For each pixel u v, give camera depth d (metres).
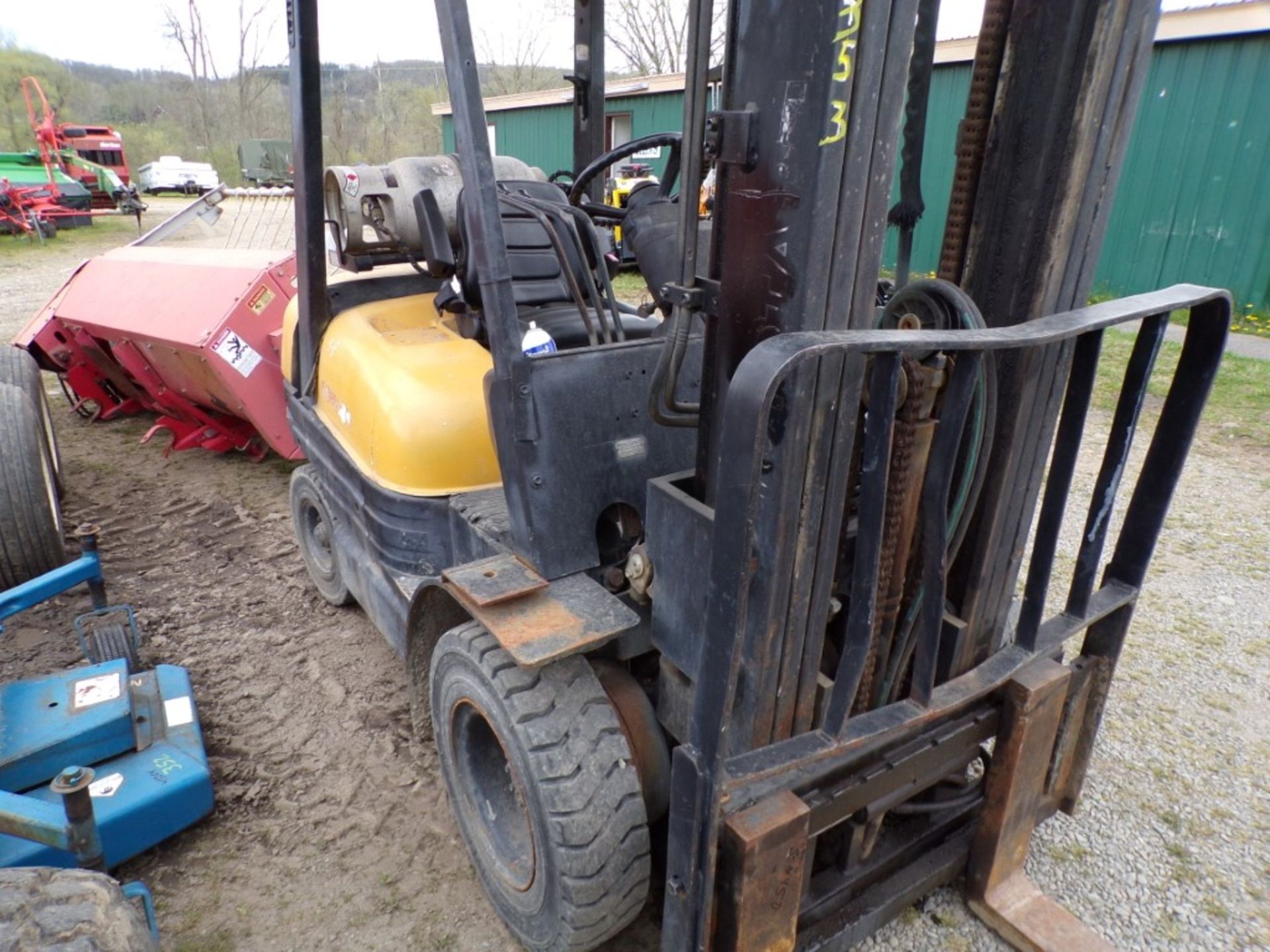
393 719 2.86
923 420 1.54
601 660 1.96
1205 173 8.77
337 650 3.26
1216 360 1.71
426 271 2.98
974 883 2.04
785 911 1.55
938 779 1.90
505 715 1.74
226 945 2.04
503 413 1.79
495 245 1.69
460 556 2.27
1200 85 8.60
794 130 1.29
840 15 1.19
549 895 1.77
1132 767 2.59
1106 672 2.02
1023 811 1.96
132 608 3.54
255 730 2.80
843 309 1.36
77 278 5.26
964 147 1.60
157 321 4.26
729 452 1.16
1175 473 1.83
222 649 3.26
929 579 1.47
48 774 2.25
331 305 2.94
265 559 4.01
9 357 4.17
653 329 2.52
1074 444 1.59
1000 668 1.74
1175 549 3.96
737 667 1.26
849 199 1.29
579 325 2.40
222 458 5.29
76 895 1.54
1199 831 2.36
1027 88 1.50
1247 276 8.68
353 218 2.69
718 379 1.57
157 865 2.27
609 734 1.75
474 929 2.09
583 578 1.86
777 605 1.49
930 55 1.50
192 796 2.29
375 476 2.41
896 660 1.73
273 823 2.42
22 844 2.03
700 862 1.42
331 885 2.21
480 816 2.06
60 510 3.85
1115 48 1.42
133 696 2.51
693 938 1.49
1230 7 8.16
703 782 1.35
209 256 4.64
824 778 1.65
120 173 24.34
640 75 21.23
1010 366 1.65
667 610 1.71
